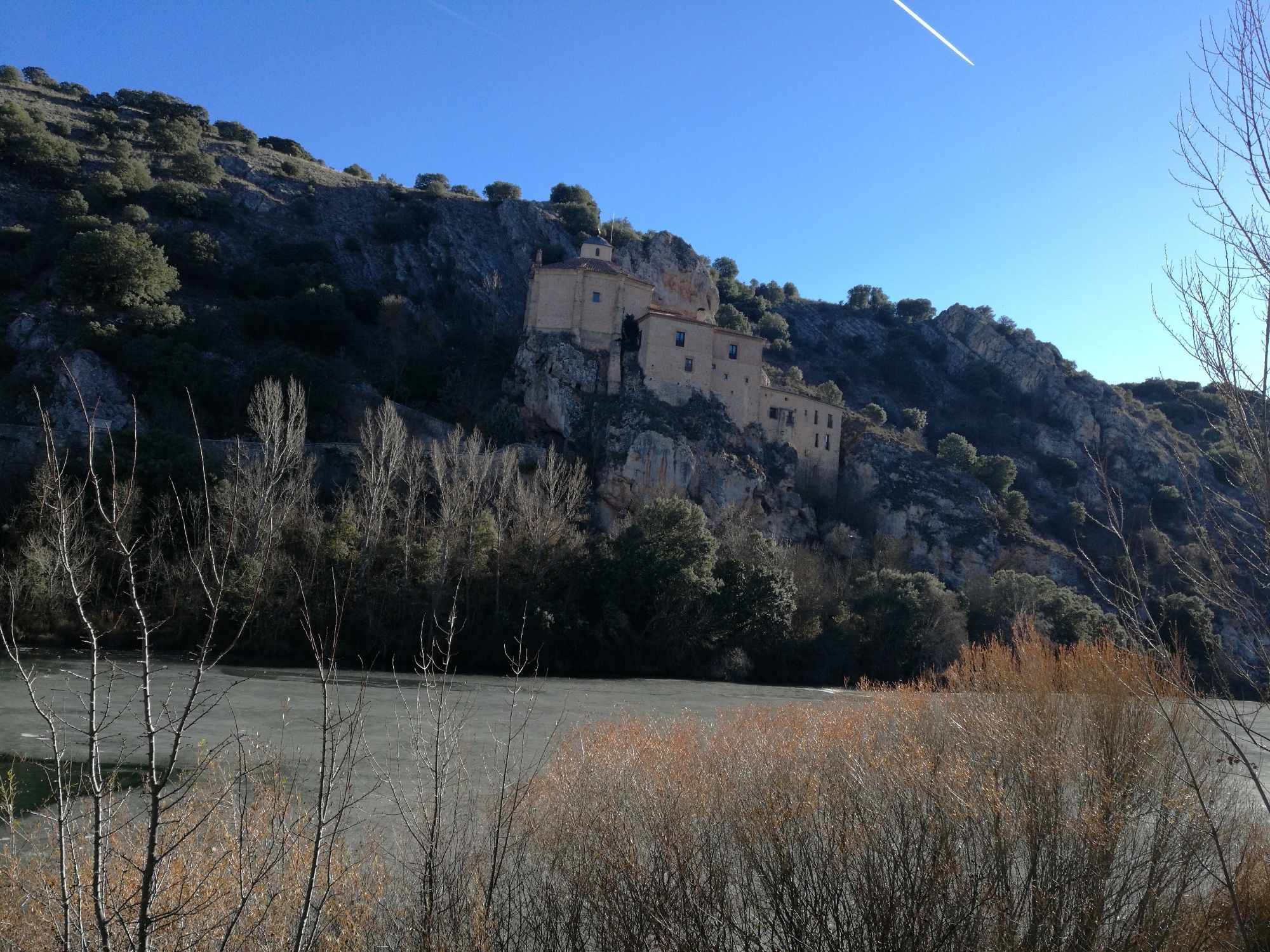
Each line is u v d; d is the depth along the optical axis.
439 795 10.82
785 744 16.14
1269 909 12.10
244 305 97.94
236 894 9.27
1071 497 122.69
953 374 166.38
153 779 6.43
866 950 10.80
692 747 16.56
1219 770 14.04
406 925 10.58
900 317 192.12
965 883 11.41
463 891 10.67
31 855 10.37
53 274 85.94
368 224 136.50
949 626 65.81
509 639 55.78
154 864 6.52
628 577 62.25
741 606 63.50
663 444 86.25
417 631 53.06
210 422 79.62
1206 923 12.07
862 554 93.19
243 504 49.03
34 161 106.50
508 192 156.62
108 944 6.29
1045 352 161.38
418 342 104.88
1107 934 12.16
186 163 123.19
